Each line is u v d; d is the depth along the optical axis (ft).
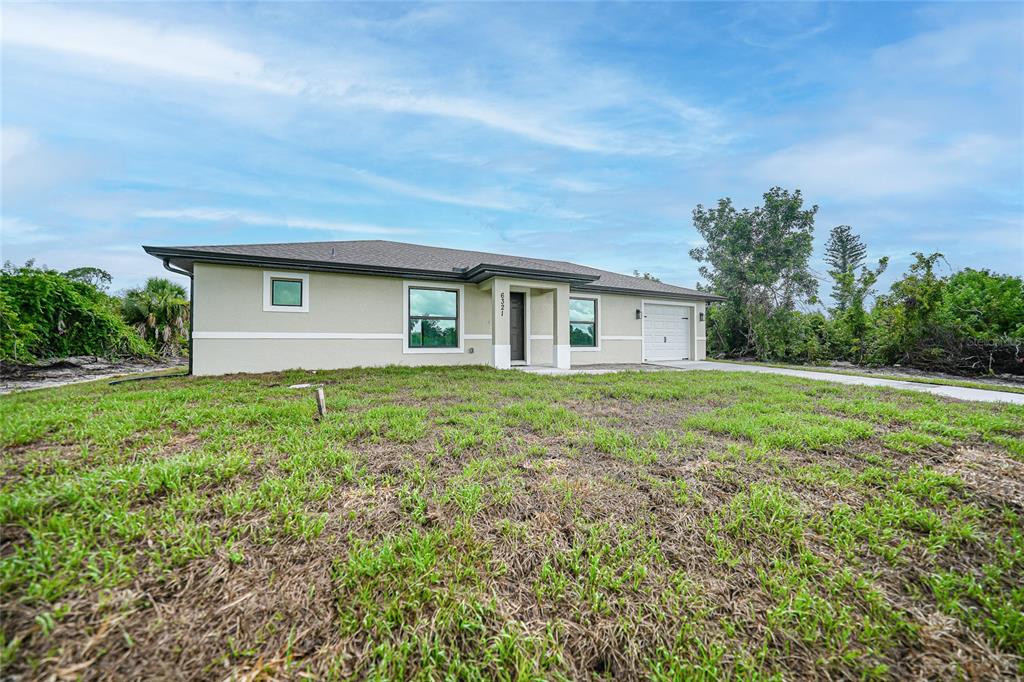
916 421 16.43
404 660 5.18
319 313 34.01
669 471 10.99
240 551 6.83
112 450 11.11
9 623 5.18
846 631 5.80
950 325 38.34
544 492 9.50
